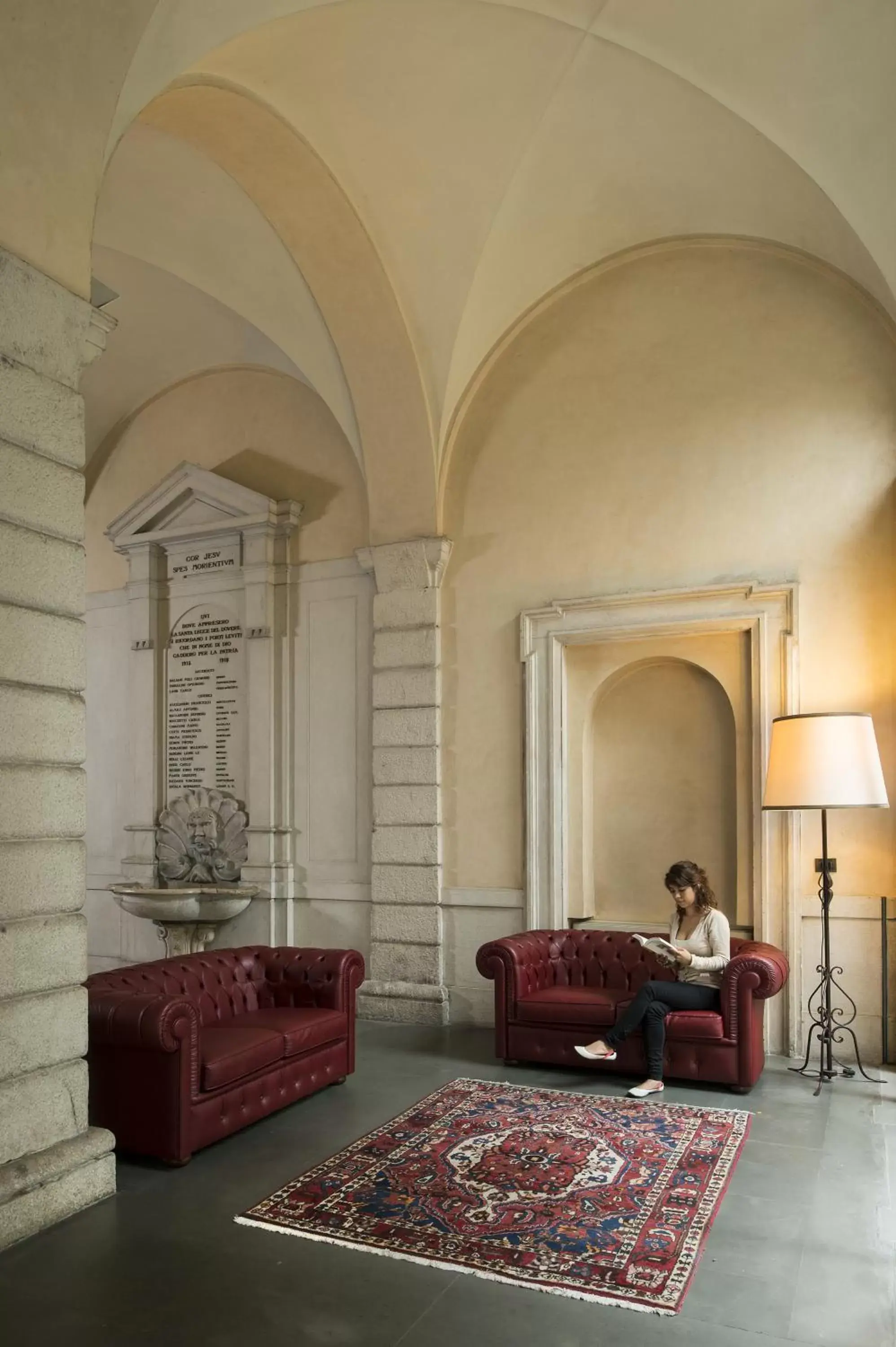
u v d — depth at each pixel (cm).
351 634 789
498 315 705
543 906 691
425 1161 429
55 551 394
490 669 724
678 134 581
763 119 542
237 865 809
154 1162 430
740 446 658
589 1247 347
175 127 562
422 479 734
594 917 703
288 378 833
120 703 897
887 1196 392
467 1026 706
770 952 561
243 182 610
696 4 492
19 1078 367
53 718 389
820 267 637
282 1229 363
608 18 512
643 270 694
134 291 783
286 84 536
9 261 374
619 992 602
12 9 366
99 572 922
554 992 602
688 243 676
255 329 795
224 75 512
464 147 598
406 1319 302
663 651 677
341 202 620
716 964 546
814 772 540
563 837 692
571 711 707
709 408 669
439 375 705
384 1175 413
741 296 664
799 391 644
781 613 634
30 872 376
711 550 660
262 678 809
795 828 616
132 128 587
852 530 623
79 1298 315
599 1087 548
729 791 670
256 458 842
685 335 679
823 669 622
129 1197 393
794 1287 320
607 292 705
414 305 683
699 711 684
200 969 543
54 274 396
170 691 866
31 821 377
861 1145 450
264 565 812
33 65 378
